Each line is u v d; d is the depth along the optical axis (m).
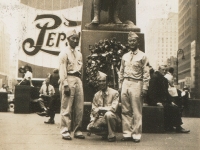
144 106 8.42
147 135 7.93
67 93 7.08
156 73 8.77
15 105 14.77
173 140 7.19
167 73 10.47
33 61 21.44
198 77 41.84
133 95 7.03
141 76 7.15
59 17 21.45
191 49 43.22
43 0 21.23
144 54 7.15
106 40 8.54
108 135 6.92
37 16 21.39
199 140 7.20
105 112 6.95
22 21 21.27
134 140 6.90
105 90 7.07
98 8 8.79
